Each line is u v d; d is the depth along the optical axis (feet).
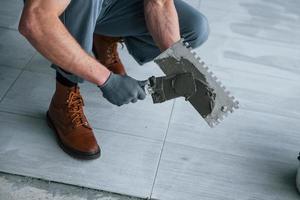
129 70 8.16
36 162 6.09
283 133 7.18
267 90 8.11
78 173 6.03
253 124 7.28
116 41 7.30
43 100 7.12
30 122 6.69
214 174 6.31
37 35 4.76
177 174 6.23
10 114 6.76
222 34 9.56
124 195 5.85
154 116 7.15
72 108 6.33
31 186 5.78
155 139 6.73
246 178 6.31
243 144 6.86
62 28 4.84
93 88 7.53
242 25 10.00
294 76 8.59
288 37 9.81
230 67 8.59
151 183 6.05
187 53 4.97
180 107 7.41
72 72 5.19
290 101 7.92
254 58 8.96
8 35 8.55
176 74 5.09
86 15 5.37
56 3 4.73
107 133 6.72
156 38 5.95
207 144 6.78
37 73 7.66
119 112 7.13
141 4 6.12
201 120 7.20
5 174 5.87
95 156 6.21
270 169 6.49
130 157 6.38
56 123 6.43
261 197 6.07
